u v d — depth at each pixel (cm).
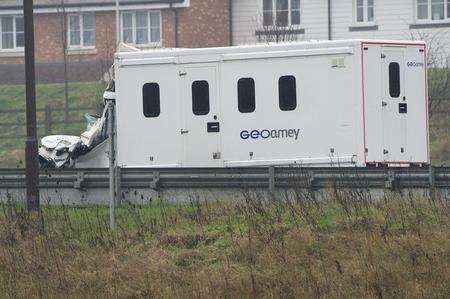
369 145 9162
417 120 9350
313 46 9194
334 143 9181
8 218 7894
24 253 7288
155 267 6938
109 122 7706
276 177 8688
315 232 7169
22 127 17938
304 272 6669
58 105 18562
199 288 6538
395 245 6850
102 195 9125
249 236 7144
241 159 9306
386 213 7444
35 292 6744
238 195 8750
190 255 7119
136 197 8994
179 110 9400
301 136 9212
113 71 9875
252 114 9281
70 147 9975
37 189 8512
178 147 9406
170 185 8944
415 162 9338
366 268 6612
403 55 9306
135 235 7544
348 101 9162
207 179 8875
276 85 9238
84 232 7700
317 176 8606
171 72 9412
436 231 7044
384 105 9212
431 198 7806
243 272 6788
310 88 9194
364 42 9156
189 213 8019
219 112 9331
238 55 9281
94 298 6606
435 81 16875
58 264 7069
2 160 16200
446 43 19300
